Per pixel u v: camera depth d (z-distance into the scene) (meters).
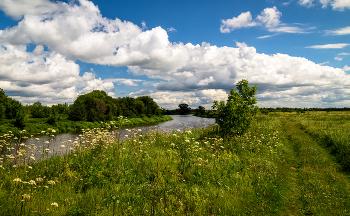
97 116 58.41
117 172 7.39
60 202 5.30
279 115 62.34
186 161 9.29
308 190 7.49
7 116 45.69
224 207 5.68
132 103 91.00
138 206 5.22
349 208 6.23
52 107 71.25
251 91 23.42
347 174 9.51
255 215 5.65
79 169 7.75
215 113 18.05
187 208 5.39
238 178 8.01
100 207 5.03
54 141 20.73
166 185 6.57
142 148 10.83
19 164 7.61
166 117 101.75
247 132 17.86
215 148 12.33
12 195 5.27
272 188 7.46
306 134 22.00
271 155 12.28
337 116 39.97
